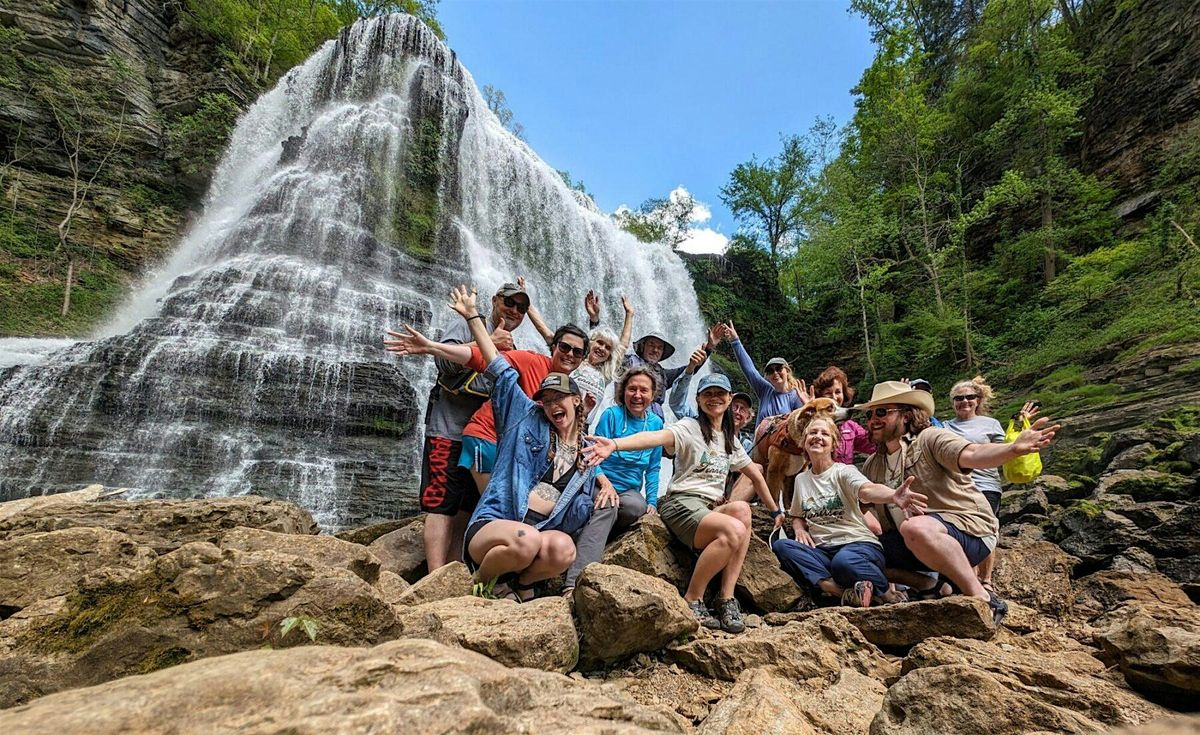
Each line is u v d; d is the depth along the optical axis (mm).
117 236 21453
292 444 11234
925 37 38688
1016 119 25812
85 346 11891
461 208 24391
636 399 4699
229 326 13477
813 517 4664
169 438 10617
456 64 28172
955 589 4508
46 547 2998
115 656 2176
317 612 2367
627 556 4184
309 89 25750
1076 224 22609
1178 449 7348
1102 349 15594
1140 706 2568
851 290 30719
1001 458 3859
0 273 18516
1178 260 16578
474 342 4906
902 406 4855
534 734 1425
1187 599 4320
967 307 23891
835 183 35656
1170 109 20812
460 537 4875
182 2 26688
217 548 2438
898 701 2578
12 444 10008
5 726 1157
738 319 33781
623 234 29922
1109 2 25453
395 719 1203
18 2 21844
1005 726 2367
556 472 4012
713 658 3238
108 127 22406
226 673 1363
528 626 2875
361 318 15414
